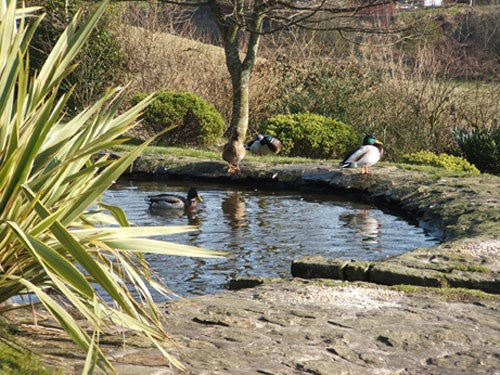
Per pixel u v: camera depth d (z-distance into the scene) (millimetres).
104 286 3961
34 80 4891
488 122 22203
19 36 4574
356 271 7512
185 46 25141
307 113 21859
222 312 5840
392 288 6812
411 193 14453
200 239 11109
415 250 8375
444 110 22109
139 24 25391
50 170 4688
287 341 5207
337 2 22844
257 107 24281
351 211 13875
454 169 18453
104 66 23453
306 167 17203
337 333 5410
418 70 23156
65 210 4383
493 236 9391
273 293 6527
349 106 23016
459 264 7672
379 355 5023
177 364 4348
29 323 5262
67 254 4598
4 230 4336
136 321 4477
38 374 4199
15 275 4555
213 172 17719
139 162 18234
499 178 16281
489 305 6352
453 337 5418
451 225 11570
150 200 13727
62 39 5016
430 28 22234
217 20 21672
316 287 6762
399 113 22281
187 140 22281
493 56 28266
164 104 21672
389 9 26484
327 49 25562
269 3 20312
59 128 5203
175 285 8547
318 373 4633
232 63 22531
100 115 5102
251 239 11148
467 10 31141
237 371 4598
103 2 4914
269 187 16938
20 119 4543
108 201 14594
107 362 3891
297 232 11766
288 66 23969
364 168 16500
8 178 4242
